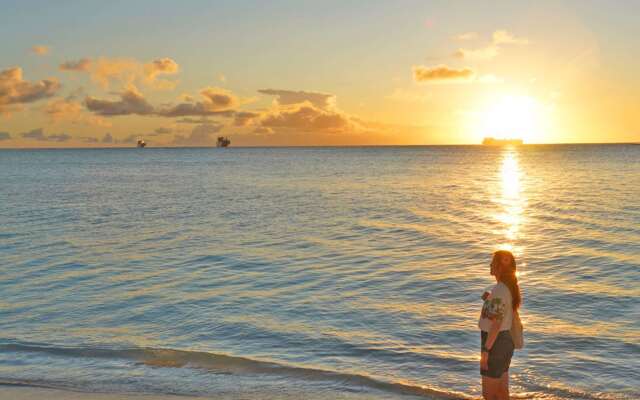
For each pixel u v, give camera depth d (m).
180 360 8.54
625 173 64.62
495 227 23.22
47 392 7.38
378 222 25.33
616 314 10.63
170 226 25.23
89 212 31.66
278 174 75.00
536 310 11.00
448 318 10.56
